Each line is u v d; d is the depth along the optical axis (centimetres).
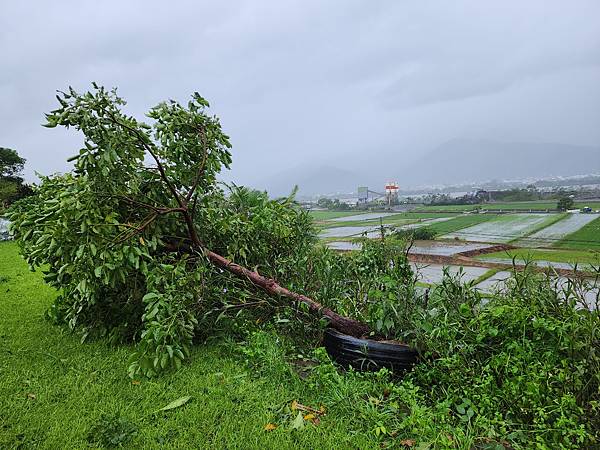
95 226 326
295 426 242
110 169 346
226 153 429
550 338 256
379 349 303
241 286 385
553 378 236
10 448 222
